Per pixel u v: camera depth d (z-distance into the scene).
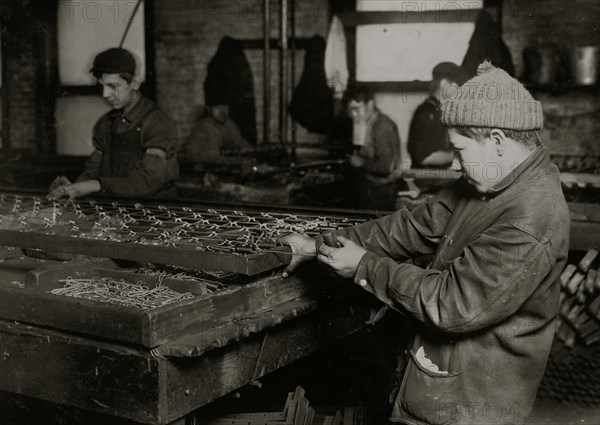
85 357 1.81
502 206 1.80
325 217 2.87
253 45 7.16
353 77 6.47
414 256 2.21
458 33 6.00
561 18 6.04
